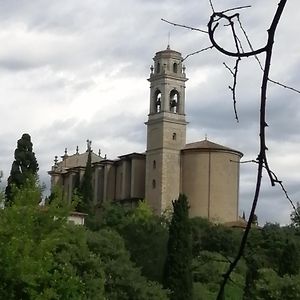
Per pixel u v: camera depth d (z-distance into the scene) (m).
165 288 55.41
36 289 29.41
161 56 125.00
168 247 56.53
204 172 117.69
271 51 5.09
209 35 5.20
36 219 33.06
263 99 5.16
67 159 148.12
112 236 57.25
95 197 131.25
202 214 116.56
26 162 84.19
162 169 119.06
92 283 45.38
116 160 130.12
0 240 29.36
